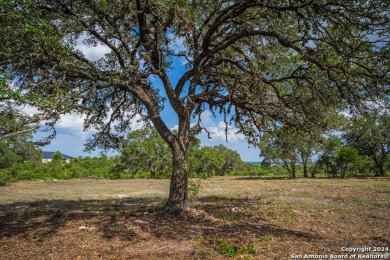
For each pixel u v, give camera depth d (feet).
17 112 22.07
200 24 37.35
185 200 36.81
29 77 29.68
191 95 38.34
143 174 149.07
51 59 28.63
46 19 25.93
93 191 78.59
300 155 147.74
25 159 146.51
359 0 25.85
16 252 22.07
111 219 33.99
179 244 23.97
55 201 55.72
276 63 37.32
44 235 26.96
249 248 21.74
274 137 43.96
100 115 42.98
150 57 35.63
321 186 86.48
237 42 38.45
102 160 208.44
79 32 30.99
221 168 224.53
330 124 37.93
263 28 34.91
